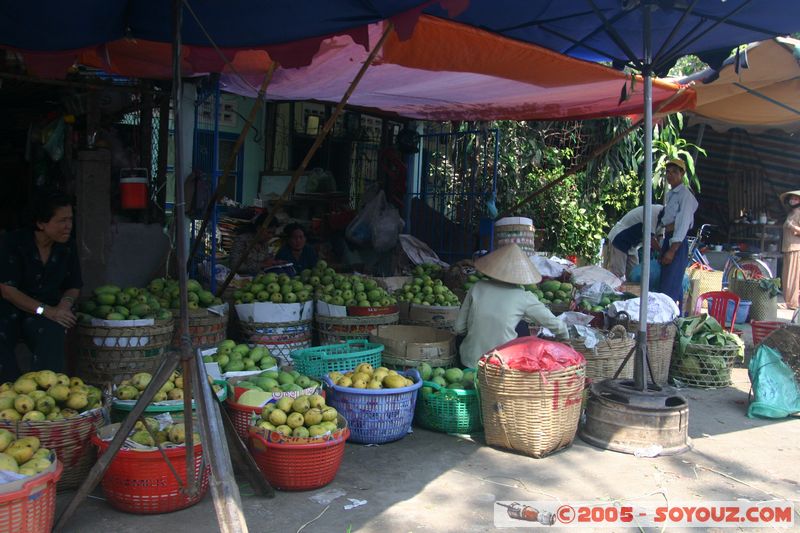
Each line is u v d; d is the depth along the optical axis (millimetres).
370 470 4117
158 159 6809
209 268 6887
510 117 8461
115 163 6430
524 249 7543
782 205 12812
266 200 9211
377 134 10219
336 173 10227
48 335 4184
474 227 9250
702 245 12477
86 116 6121
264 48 4664
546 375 4336
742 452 4703
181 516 3418
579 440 4883
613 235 8656
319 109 10164
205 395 3195
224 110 9594
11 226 8125
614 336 5871
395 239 8023
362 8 3998
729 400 6125
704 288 10602
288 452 3650
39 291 4234
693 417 5539
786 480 4207
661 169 12000
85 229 5824
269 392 4098
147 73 6016
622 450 4605
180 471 3422
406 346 5133
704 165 13781
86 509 3463
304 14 4172
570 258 11375
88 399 3648
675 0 4898
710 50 6160
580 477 4152
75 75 5945
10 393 3451
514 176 10961
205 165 7801
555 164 11609
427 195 9703
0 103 7707
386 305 5938
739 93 8312
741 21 5332
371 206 8102
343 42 5023
